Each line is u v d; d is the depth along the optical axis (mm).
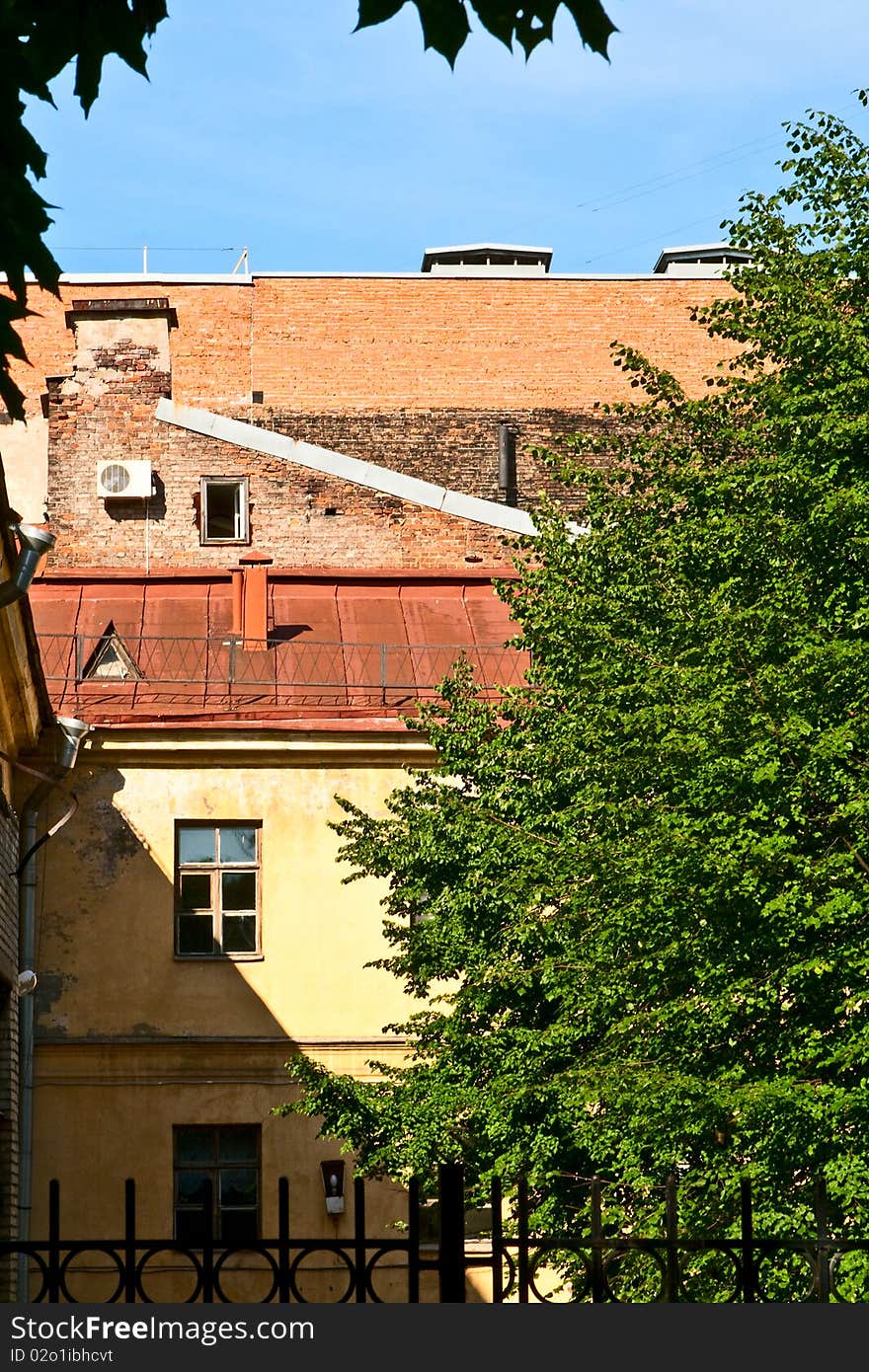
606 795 24219
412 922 31062
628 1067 22812
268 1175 34906
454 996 28359
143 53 7207
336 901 36750
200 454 46562
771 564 23984
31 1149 34344
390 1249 9758
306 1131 35219
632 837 22828
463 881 28797
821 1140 20078
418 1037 36031
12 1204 32156
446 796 29453
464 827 28438
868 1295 16219
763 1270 16891
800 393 24609
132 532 46000
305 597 43156
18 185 7312
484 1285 33344
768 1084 20297
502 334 53594
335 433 52750
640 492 29047
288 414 52750
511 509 46969
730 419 28547
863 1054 19625
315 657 40625
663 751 22250
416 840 29344
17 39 7129
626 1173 22812
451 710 30906
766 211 26938
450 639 41938
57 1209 9500
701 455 28781
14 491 51750
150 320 47125
